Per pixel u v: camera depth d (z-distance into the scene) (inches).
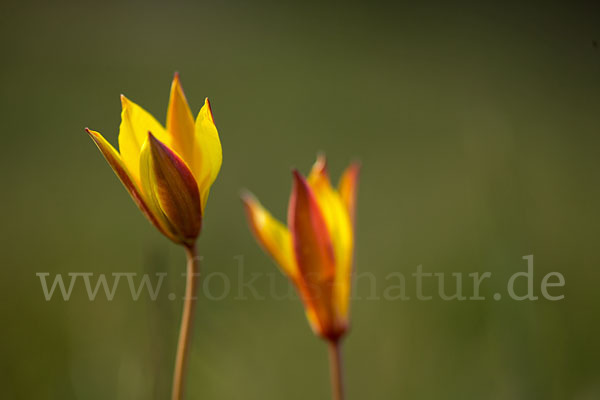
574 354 24.1
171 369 21.5
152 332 21.2
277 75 80.7
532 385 22.7
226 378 24.5
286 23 108.0
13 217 38.7
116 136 51.9
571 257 30.2
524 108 60.4
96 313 26.9
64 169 46.9
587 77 70.0
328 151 53.8
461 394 24.2
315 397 25.3
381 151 54.4
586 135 51.3
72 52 83.1
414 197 43.8
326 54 91.3
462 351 25.3
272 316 29.6
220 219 35.1
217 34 99.7
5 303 27.1
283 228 20.9
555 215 35.1
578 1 84.4
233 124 61.1
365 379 25.7
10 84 66.1
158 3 108.0
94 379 23.6
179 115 19.5
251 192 42.5
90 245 35.0
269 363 26.0
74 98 61.9
